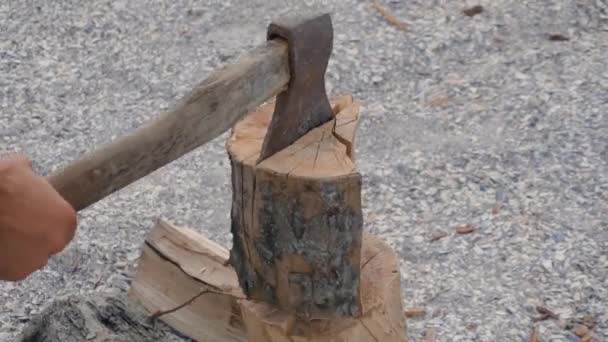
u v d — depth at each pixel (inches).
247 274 203.2
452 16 391.2
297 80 186.5
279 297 199.8
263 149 190.1
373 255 213.9
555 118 332.5
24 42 396.2
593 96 341.4
